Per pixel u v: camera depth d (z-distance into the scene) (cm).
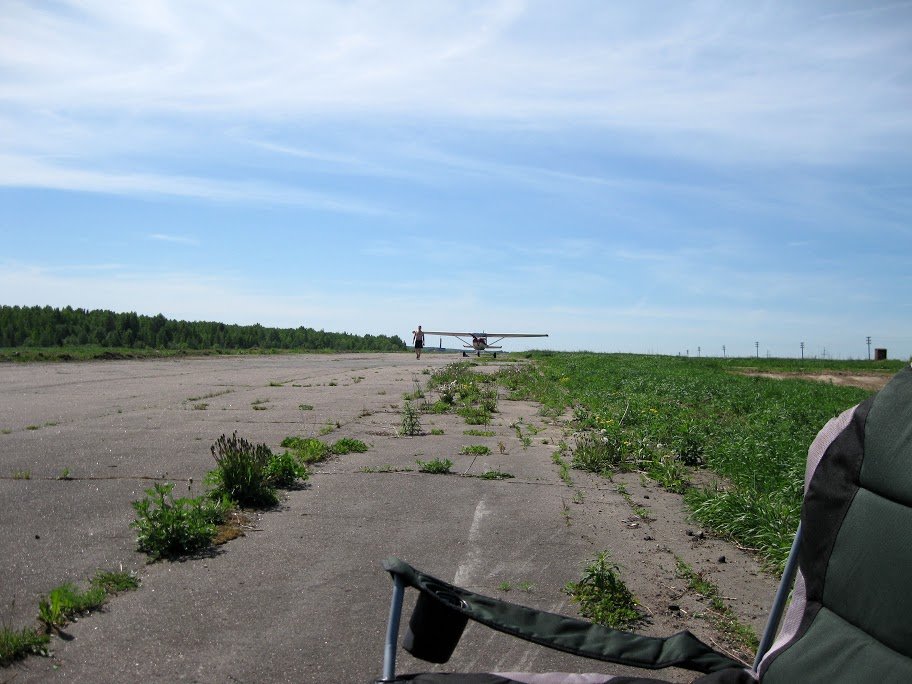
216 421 1242
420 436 1157
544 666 392
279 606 460
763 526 627
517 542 610
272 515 672
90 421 1210
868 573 207
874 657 198
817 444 236
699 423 1296
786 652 221
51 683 356
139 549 559
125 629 420
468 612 235
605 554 538
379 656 396
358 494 760
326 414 1369
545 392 1980
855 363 5069
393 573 236
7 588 474
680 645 248
